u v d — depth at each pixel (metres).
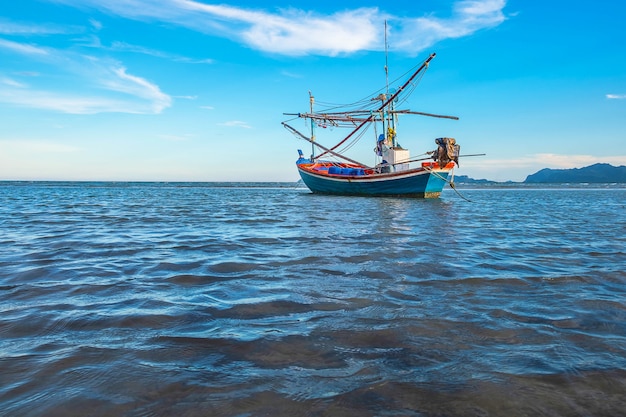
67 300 4.61
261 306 4.39
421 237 9.99
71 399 2.47
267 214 17.33
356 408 2.40
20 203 24.62
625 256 7.54
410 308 4.33
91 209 20.00
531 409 2.40
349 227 12.25
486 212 18.81
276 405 2.42
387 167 31.47
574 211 19.75
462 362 3.02
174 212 18.42
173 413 2.33
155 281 5.54
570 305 4.45
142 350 3.22
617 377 2.79
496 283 5.42
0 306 4.36
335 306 4.40
